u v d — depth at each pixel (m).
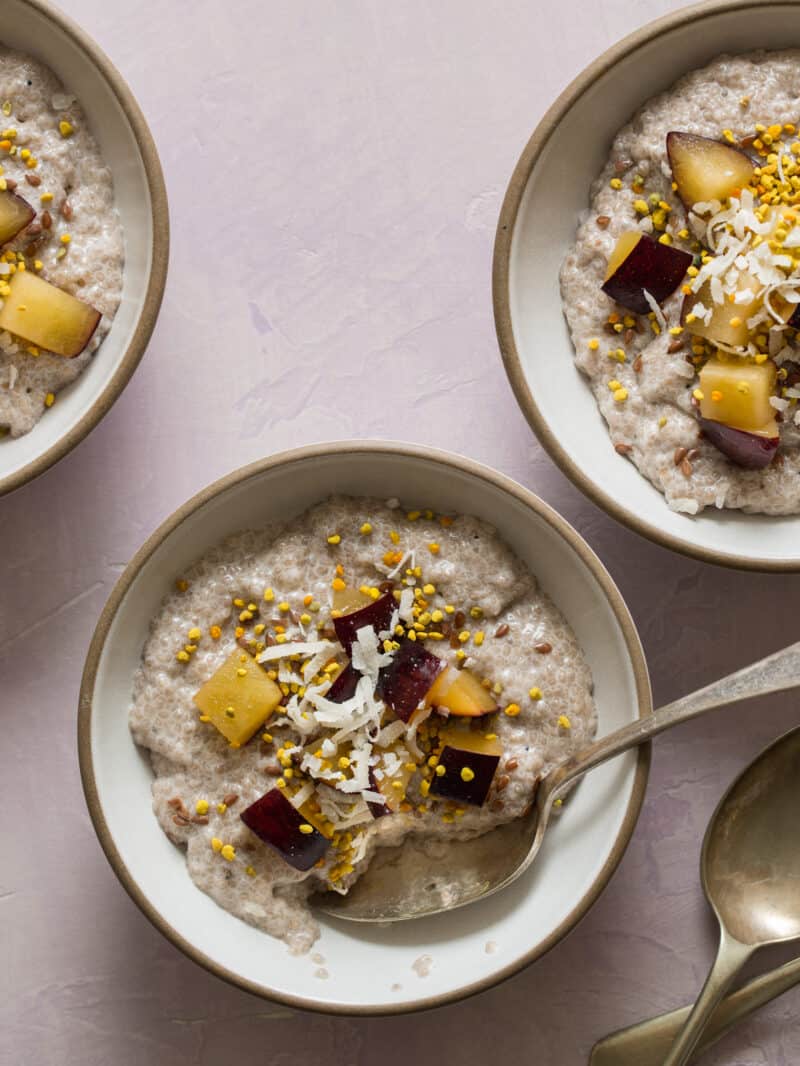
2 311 0.47
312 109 0.51
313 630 0.47
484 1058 0.51
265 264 0.51
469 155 0.51
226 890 0.47
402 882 0.48
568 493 0.51
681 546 0.46
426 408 0.51
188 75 0.51
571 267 0.49
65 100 0.48
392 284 0.51
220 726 0.47
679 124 0.48
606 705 0.48
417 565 0.47
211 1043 0.51
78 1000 0.51
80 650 0.51
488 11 0.51
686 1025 0.48
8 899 0.51
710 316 0.47
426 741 0.47
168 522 0.46
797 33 0.48
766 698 0.51
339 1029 0.51
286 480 0.47
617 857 0.46
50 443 0.47
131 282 0.48
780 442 0.48
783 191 0.47
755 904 0.49
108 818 0.46
